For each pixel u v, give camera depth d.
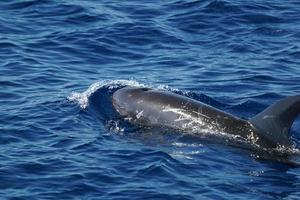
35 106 60.81
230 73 68.88
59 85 65.12
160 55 72.31
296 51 73.69
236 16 80.00
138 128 58.94
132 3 82.81
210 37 76.38
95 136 56.88
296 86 66.75
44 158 53.12
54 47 72.62
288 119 56.56
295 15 80.94
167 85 66.06
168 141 56.78
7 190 49.25
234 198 49.03
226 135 57.22
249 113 62.06
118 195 49.03
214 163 53.62
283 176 52.25
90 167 52.19
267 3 82.88
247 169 53.09
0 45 72.06
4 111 59.81
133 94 61.97
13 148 54.47
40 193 49.03
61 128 57.84
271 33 77.44
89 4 81.69
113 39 74.69
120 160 53.34
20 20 77.62
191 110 59.25
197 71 69.12
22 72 67.19
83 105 61.56
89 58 71.12
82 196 48.88
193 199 48.72
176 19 79.38
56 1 81.62
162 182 50.69
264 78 68.00
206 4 81.75
